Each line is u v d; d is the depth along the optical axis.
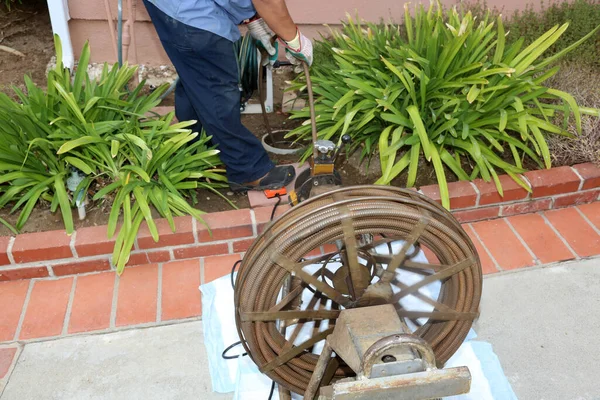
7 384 2.23
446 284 1.98
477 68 2.86
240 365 2.25
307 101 3.31
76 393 2.19
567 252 2.71
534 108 2.92
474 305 1.96
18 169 2.68
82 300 2.53
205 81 2.46
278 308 1.81
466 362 2.24
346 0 3.71
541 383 2.20
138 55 3.84
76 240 2.56
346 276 1.95
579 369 2.24
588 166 2.90
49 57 3.90
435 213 1.78
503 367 2.26
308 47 2.37
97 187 2.81
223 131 2.60
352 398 1.51
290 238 1.67
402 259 1.80
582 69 3.37
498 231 2.82
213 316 2.45
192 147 2.76
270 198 2.82
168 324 2.45
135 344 2.37
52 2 3.51
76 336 2.40
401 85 2.80
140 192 2.63
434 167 2.82
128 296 2.54
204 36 2.30
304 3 3.70
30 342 2.38
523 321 2.43
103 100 2.79
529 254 2.71
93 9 3.63
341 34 3.18
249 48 3.07
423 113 2.83
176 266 2.68
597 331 2.38
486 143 3.04
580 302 2.50
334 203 1.68
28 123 2.62
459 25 3.02
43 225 2.71
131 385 2.22
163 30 2.37
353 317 1.70
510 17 3.88
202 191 2.94
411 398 1.55
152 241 2.61
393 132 2.81
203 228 2.62
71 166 2.79
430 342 2.00
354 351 1.61
